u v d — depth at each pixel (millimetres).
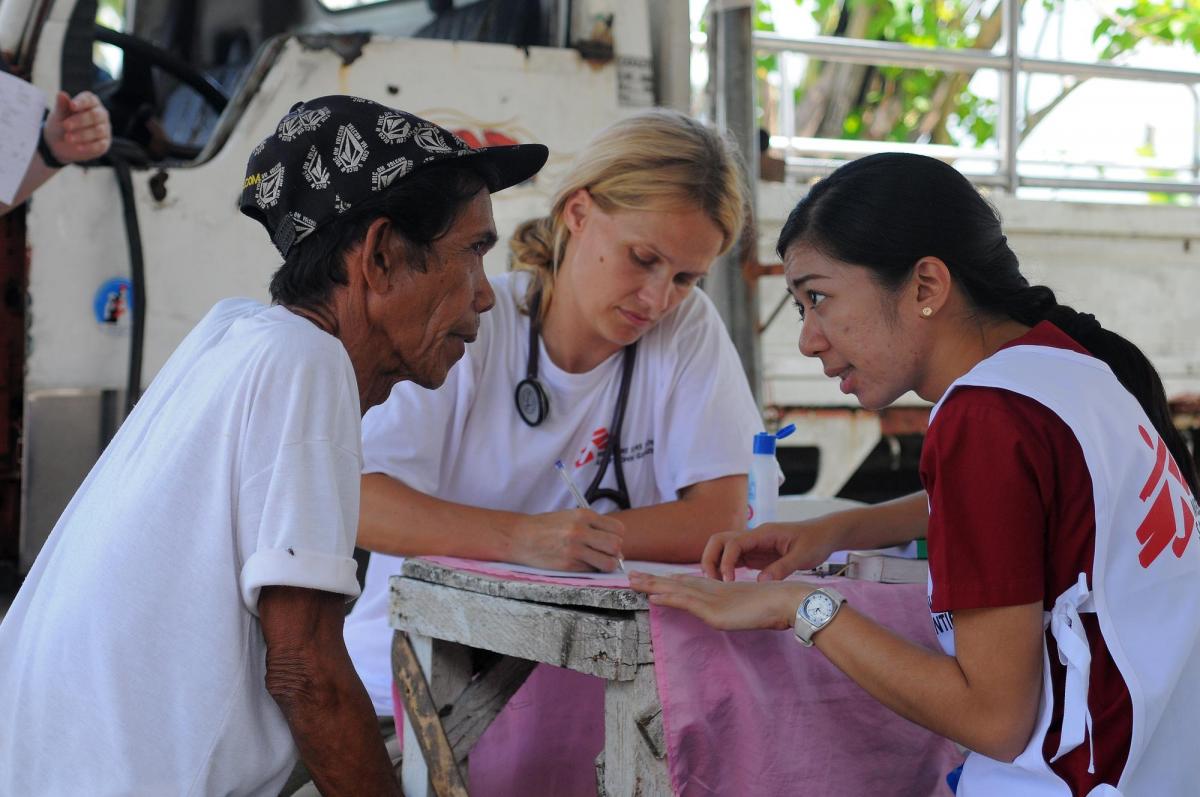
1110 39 10281
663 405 2246
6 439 3023
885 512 1963
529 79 3293
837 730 1560
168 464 1294
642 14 3398
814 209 1562
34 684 1291
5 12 2979
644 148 2041
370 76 3160
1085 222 4055
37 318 2936
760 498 2043
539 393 2160
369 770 1309
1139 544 1335
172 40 4242
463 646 1761
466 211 1437
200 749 1255
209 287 3051
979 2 10555
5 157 2680
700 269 2094
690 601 1458
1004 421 1338
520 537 1883
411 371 1472
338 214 1370
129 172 2967
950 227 1502
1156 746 1347
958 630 1355
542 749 1940
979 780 1429
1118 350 1534
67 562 1345
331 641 1294
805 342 1600
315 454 1287
